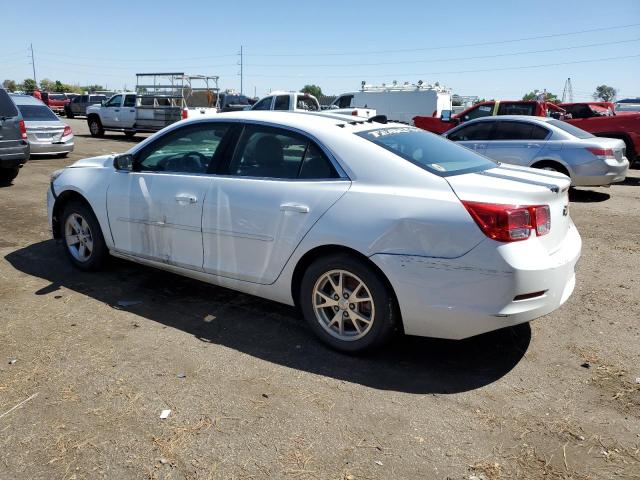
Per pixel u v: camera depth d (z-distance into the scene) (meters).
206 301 4.57
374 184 3.50
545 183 3.51
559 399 3.19
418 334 3.45
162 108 20.97
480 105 14.94
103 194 4.82
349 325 3.73
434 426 2.91
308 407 3.06
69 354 3.59
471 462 2.63
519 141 9.95
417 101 24.67
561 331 4.12
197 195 4.18
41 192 9.26
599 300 4.78
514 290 3.13
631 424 2.95
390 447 2.73
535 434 2.86
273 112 4.27
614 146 9.49
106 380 3.29
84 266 5.18
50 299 4.53
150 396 3.12
